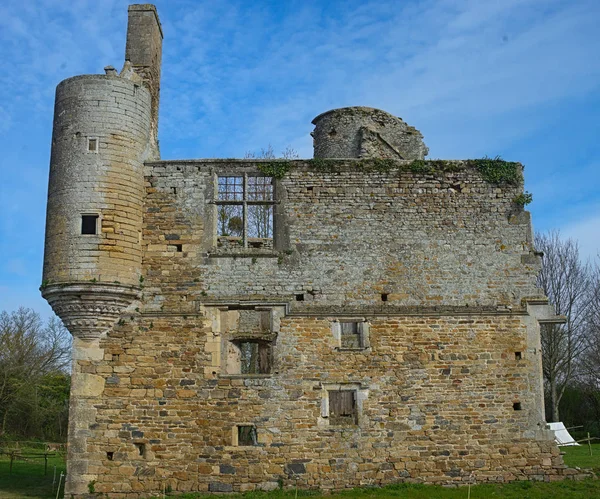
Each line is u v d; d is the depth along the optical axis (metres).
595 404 33.94
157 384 15.46
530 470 15.45
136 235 16.03
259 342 16.61
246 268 16.20
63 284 15.02
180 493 14.84
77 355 15.45
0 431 34.03
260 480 15.02
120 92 16.31
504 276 16.45
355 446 15.30
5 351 35.34
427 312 16.09
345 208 16.62
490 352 15.99
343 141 20.45
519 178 17.03
